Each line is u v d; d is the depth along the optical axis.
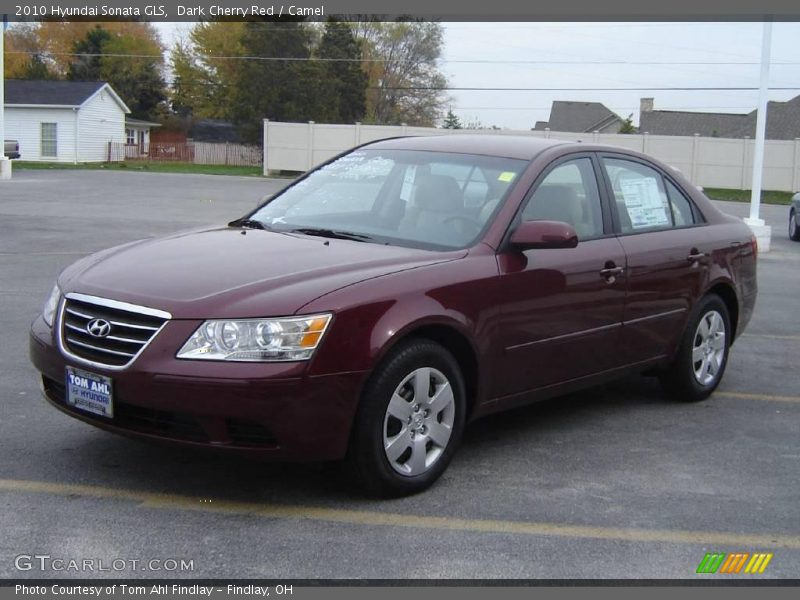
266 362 3.91
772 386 7.07
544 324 5.05
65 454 4.84
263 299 4.04
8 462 4.70
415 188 5.37
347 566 3.72
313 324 4.00
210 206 23.00
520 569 3.77
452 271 4.59
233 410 3.88
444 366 4.52
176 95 70.00
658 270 5.88
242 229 5.30
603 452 5.30
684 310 6.18
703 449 5.44
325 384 4.01
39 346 4.48
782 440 5.68
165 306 4.05
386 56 70.69
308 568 3.69
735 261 6.73
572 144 5.75
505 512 4.33
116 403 4.07
